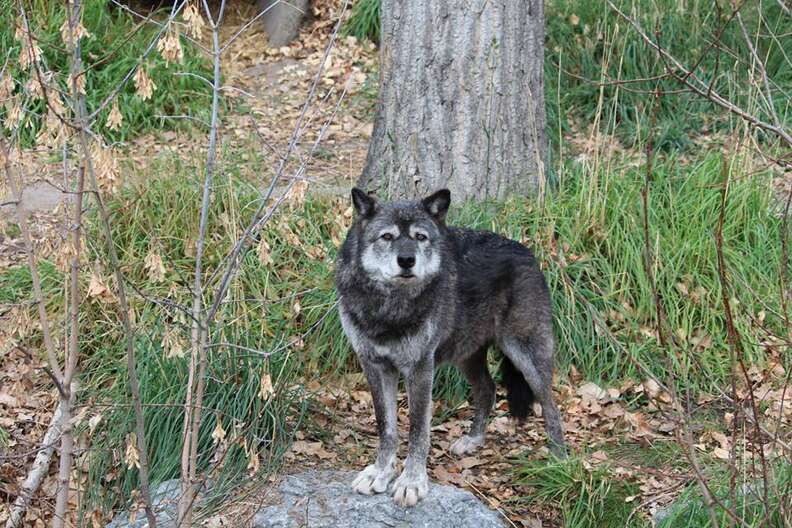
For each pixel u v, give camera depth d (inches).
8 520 215.8
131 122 428.8
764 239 319.3
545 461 246.1
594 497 227.8
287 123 446.3
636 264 304.0
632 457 250.2
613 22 454.0
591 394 279.7
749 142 340.8
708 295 301.3
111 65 445.7
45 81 157.9
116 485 233.5
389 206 219.6
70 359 175.2
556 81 441.7
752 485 213.3
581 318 295.1
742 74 434.9
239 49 514.0
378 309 215.3
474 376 255.4
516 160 333.1
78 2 156.6
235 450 237.0
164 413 243.1
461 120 326.0
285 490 225.0
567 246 309.0
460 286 232.4
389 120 334.6
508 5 322.3
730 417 256.7
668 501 226.5
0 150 171.8
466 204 320.8
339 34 510.9
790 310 286.7
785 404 264.7
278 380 251.8
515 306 244.5
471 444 256.4
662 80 431.2
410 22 324.2
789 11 165.9
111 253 164.1
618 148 406.0
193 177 338.3
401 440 260.8
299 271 302.5
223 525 215.2
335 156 409.1
